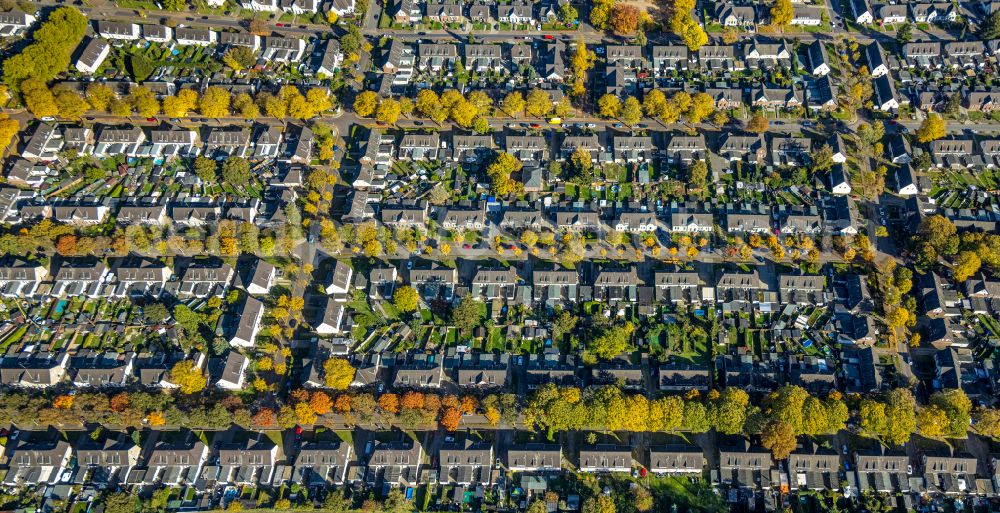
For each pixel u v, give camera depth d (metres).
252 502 160.25
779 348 177.50
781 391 164.12
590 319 182.38
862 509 155.88
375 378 175.62
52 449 162.75
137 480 161.12
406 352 179.62
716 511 156.88
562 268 191.62
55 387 174.50
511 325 183.88
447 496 161.00
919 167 199.38
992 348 174.25
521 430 170.25
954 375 167.75
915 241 187.38
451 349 179.38
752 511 156.25
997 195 198.12
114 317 184.12
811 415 159.25
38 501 159.75
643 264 192.25
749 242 192.62
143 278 187.88
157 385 174.38
